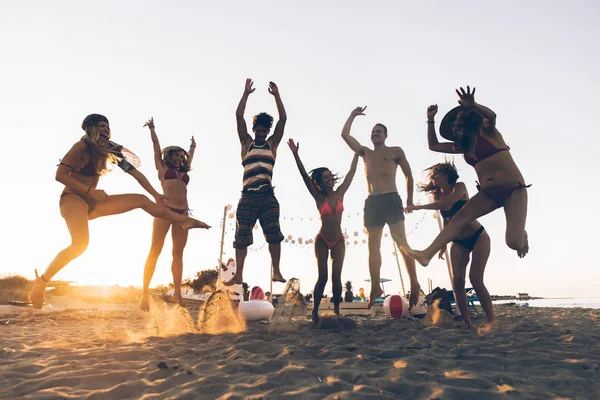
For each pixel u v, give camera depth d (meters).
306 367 3.20
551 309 14.17
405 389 2.67
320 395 2.54
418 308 8.84
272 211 5.92
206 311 6.12
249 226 5.90
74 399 2.62
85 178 4.94
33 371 3.40
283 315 6.07
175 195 6.96
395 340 4.83
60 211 4.81
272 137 6.30
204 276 24.84
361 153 8.02
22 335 6.25
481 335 5.11
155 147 7.39
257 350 4.16
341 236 6.92
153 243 6.75
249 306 7.70
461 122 5.11
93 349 4.31
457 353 3.84
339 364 3.33
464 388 2.60
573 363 3.29
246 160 6.09
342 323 6.05
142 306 6.56
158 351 4.20
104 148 4.95
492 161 4.89
